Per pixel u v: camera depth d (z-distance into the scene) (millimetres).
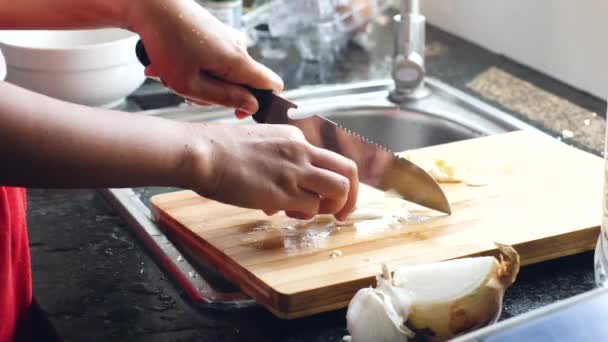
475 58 1658
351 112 1476
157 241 1073
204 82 1021
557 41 1519
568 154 1209
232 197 905
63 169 807
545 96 1486
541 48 1559
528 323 675
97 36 1536
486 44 1693
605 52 1422
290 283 915
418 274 860
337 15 1676
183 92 1028
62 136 798
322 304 914
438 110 1445
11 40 1489
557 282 974
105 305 955
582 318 682
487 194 1106
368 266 948
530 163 1188
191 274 1000
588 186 1117
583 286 965
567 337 669
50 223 1129
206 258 1030
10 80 1401
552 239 991
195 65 1005
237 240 1015
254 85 1034
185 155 859
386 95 1513
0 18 1052
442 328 839
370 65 1652
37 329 1014
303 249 989
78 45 1537
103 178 826
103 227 1123
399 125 1469
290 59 1681
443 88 1500
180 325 919
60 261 1043
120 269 1026
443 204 1058
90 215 1151
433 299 840
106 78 1394
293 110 1453
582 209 1055
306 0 1653
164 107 1488
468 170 1174
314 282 915
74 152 804
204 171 874
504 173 1161
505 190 1114
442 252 970
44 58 1350
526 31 1584
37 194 1203
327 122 1088
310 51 1674
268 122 1078
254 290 944
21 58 1357
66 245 1078
